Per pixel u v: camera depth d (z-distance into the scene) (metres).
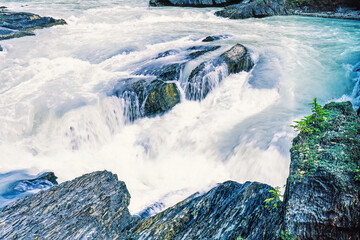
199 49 12.04
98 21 17.30
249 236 3.62
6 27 14.34
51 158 7.58
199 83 9.19
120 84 9.11
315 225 3.04
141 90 8.67
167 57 11.07
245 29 15.80
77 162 7.55
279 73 9.95
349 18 17.16
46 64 10.64
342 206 3.08
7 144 7.83
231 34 14.62
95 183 5.27
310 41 13.02
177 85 9.41
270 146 6.61
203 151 7.57
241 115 8.56
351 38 13.20
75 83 9.45
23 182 6.07
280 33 14.63
